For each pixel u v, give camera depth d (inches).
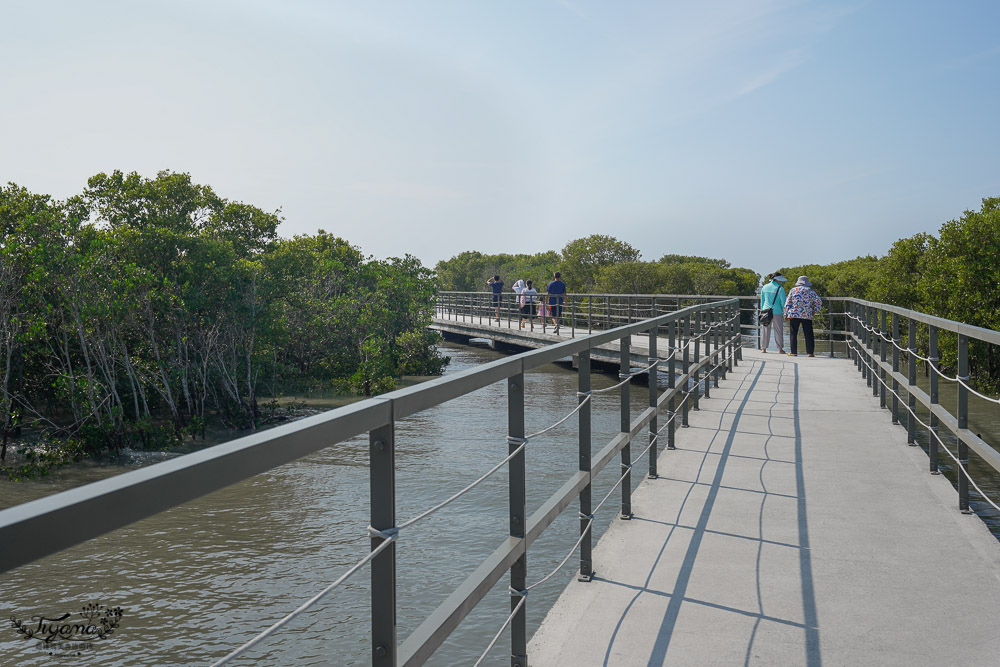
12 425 924.0
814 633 137.6
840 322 1261.1
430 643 83.7
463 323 1659.7
